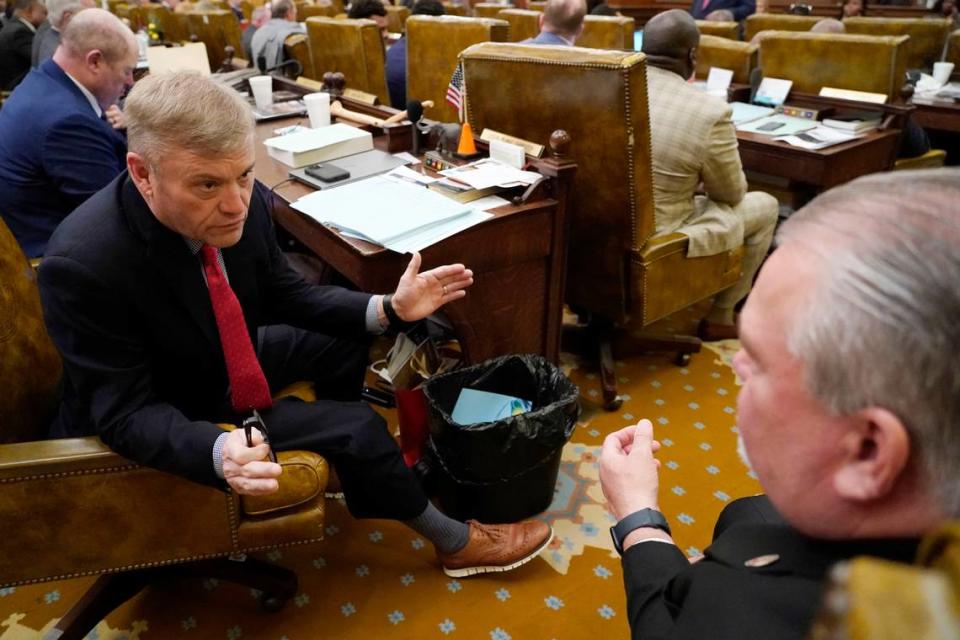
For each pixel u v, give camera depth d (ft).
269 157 6.97
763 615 1.66
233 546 4.05
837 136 8.18
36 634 4.76
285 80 10.05
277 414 4.34
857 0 20.35
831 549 1.69
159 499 3.84
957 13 17.37
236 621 4.89
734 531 2.09
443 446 5.30
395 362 5.87
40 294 3.67
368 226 5.11
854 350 1.34
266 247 4.72
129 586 4.68
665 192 6.71
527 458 5.25
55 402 4.43
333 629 4.83
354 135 6.89
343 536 5.64
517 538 5.21
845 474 1.50
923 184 1.39
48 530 3.76
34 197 6.63
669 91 6.58
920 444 1.33
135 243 3.69
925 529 1.43
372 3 14.90
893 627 0.79
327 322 4.94
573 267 6.95
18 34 14.35
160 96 3.30
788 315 1.49
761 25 12.43
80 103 6.87
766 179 9.46
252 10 24.62
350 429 4.34
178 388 4.21
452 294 4.86
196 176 3.37
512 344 6.25
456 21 9.11
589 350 8.01
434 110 9.91
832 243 1.42
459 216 5.37
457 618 4.91
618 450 2.98
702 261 7.03
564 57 5.71
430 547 5.54
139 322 3.82
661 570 2.45
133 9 19.34
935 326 1.24
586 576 5.25
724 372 7.94
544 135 6.23
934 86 10.83
